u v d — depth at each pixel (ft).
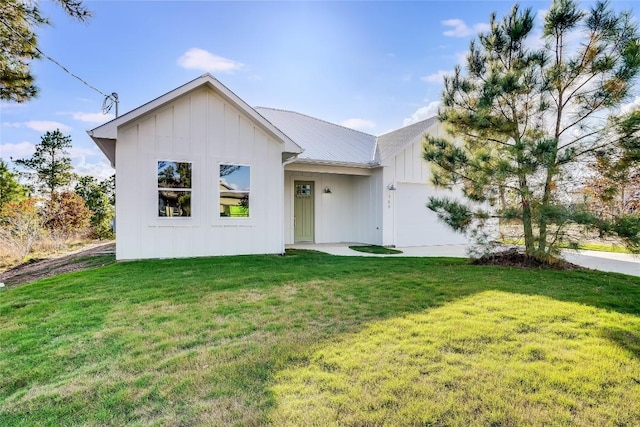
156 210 27.94
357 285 18.44
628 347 10.36
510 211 23.84
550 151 20.43
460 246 42.52
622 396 7.92
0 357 11.06
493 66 24.26
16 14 27.02
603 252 34.37
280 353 10.29
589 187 23.24
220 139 29.86
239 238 30.68
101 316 14.20
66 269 26.84
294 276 20.81
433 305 14.57
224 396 8.25
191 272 22.27
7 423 7.82
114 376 9.47
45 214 48.03
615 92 21.02
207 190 29.48
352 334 11.57
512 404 7.65
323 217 44.04
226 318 13.65
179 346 11.16
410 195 42.22
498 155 24.03
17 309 15.79
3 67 29.71
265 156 31.55
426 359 9.66
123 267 24.11
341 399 7.89
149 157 27.71
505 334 11.30
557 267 23.65
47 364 10.44
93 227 66.03
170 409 7.88
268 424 7.15
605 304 14.51
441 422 7.13
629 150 20.94
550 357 9.73
